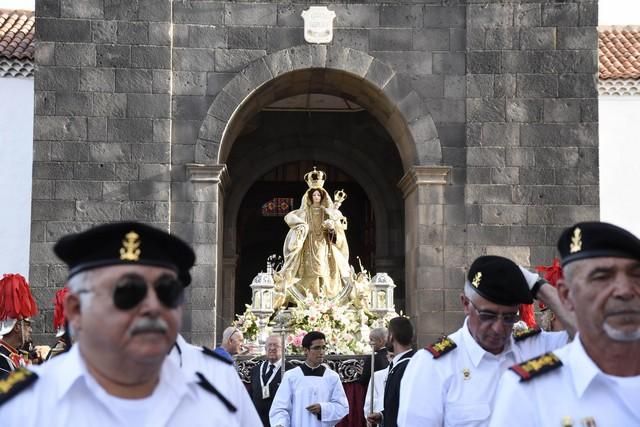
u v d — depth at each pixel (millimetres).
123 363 4078
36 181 20672
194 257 4379
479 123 21359
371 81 21422
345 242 21922
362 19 21594
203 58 21297
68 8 21109
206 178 20922
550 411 4504
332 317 19984
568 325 6660
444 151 21344
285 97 22984
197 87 21219
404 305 27250
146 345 4047
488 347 7004
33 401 4109
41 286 20438
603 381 4461
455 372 7059
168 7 21266
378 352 15578
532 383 4562
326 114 27703
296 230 21562
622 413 4445
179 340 5746
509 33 21578
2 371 11961
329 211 21734
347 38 21547
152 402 4195
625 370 4520
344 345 19531
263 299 20156
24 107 23172
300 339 19125
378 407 13688
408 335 11852
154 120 20984
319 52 21438
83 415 4090
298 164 28688
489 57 21516
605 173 23516
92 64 21031
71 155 20781
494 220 21109
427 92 21484
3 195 22844
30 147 23094
